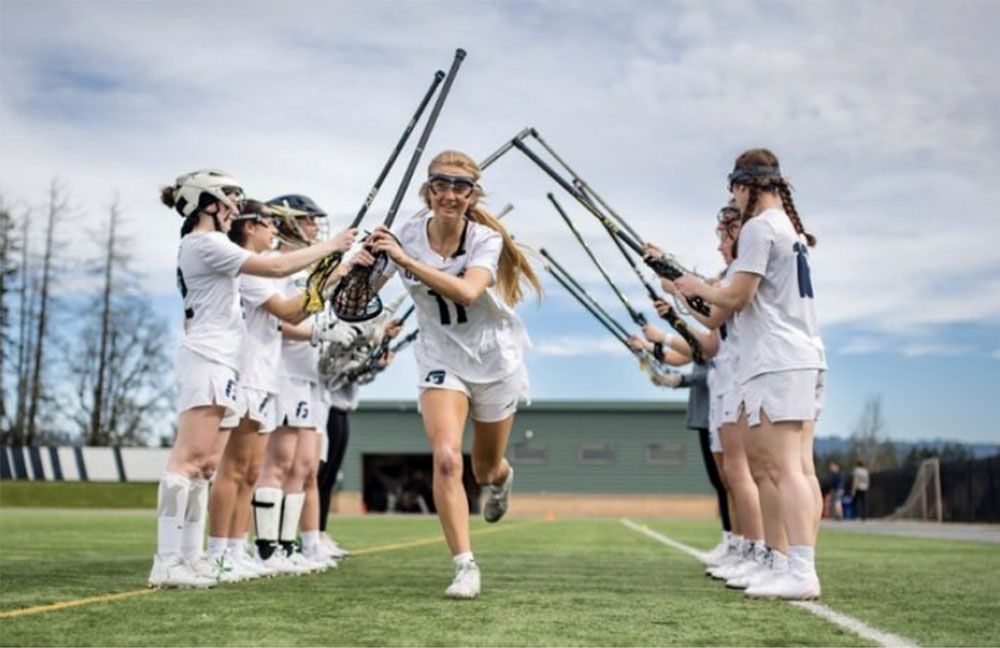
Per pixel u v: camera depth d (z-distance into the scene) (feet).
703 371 25.70
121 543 30.78
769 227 15.79
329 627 11.48
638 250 20.06
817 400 16.16
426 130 17.31
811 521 15.65
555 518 106.11
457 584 14.88
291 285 20.59
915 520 92.73
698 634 11.50
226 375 16.62
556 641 10.70
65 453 115.65
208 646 10.11
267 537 20.02
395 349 25.35
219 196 16.74
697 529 60.29
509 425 17.17
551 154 21.61
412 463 143.54
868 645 10.97
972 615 14.02
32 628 11.19
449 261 15.94
